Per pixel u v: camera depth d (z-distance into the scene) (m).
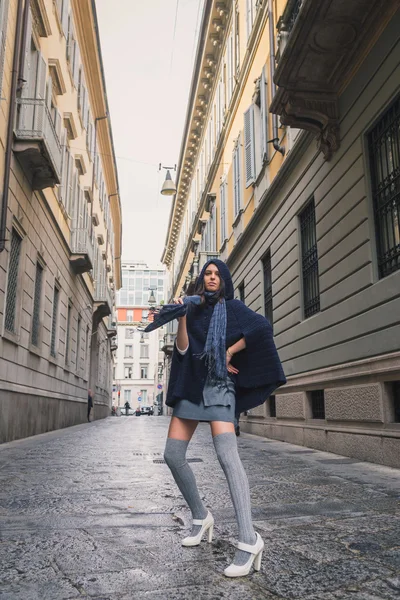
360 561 2.54
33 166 11.48
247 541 2.36
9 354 10.38
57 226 15.12
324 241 8.43
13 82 10.24
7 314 10.59
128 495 4.34
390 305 6.23
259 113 13.95
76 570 2.40
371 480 5.12
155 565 2.46
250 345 2.61
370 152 7.11
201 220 24.09
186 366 2.65
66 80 17.19
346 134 7.68
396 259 6.41
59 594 2.10
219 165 20.42
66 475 5.54
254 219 13.02
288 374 10.27
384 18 6.50
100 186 29.69
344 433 7.41
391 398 6.36
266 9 12.83
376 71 6.79
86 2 18.55
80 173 20.73
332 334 8.00
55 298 16.28
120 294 96.88
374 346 6.60
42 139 10.67
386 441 6.24
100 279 29.34
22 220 11.32
